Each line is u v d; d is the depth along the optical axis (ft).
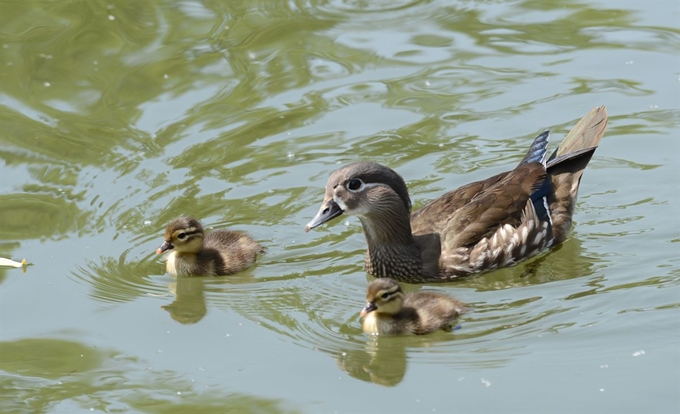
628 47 68.08
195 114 62.44
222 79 65.36
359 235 54.24
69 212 54.75
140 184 56.80
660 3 73.61
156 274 50.90
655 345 42.27
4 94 63.72
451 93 64.13
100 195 56.03
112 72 65.77
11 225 53.62
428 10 73.31
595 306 45.70
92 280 49.62
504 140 59.72
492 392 39.78
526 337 43.62
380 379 41.24
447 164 57.82
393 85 64.95
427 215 52.65
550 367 41.24
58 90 64.34
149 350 43.86
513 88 64.44
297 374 41.78
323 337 44.70
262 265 51.39
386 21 71.92
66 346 44.24
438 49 68.54
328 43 69.10
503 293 48.03
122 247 52.26
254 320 46.26
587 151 54.24
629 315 44.65
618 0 74.08
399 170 57.47
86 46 67.97
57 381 41.45
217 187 56.49
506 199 51.80
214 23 70.74
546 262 51.49
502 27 71.15
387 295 43.96
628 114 61.41
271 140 60.18
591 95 63.16
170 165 58.23
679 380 39.86
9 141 60.03
